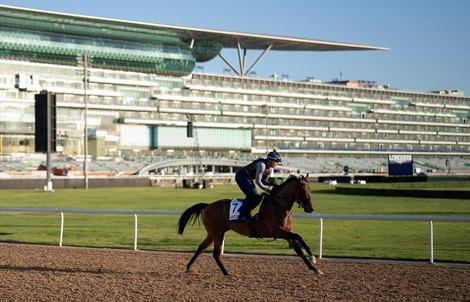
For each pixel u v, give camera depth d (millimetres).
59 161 93500
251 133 126562
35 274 14969
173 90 118688
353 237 24625
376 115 142875
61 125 103562
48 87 101875
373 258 17922
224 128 123125
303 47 144875
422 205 46969
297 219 33938
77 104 104375
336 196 61219
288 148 129750
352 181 98062
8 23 102312
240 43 138375
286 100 132750
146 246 21234
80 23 109625
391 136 144625
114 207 44281
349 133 139000
